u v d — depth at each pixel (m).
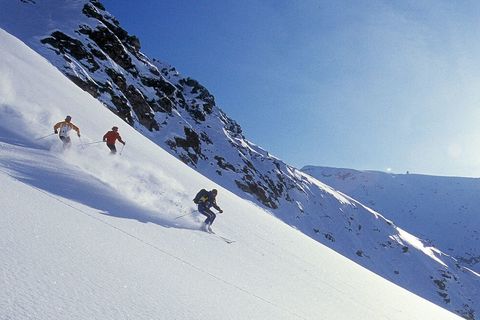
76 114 17.42
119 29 82.44
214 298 4.95
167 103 88.88
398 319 12.75
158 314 3.48
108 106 55.44
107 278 3.82
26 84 15.77
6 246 3.45
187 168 33.28
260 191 98.38
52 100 16.44
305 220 107.88
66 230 4.82
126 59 78.56
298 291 8.89
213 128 111.19
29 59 24.50
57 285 3.14
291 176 129.00
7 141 9.30
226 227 14.11
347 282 16.59
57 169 8.81
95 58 62.78
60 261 3.69
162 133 80.31
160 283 4.48
